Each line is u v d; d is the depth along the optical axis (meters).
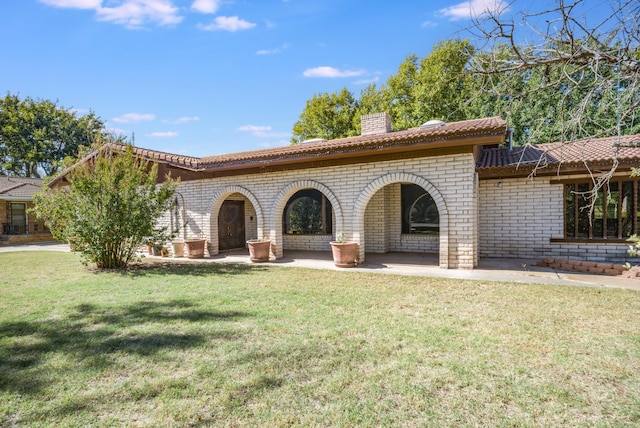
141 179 10.28
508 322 4.76
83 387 3.21
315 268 9.48
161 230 10.63
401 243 13.04
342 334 4.40
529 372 3.36
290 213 14.74
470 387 3.11
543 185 10.33
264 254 10.78
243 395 3.03
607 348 3.87
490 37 3.09
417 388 3.10
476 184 9.50
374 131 13.11
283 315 5.19
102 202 9.48
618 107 2.86
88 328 4.76
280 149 13.16
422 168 9.02
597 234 9.80
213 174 12.39
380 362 3.61
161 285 7.41
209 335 4.42
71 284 7.66
